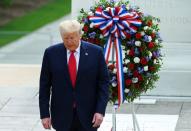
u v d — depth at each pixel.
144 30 17.16
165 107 22.48
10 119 20.64
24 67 29.56
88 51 14.31
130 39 17.25
